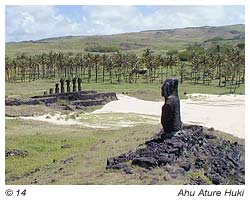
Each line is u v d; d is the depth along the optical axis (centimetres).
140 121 6309
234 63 12506
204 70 12975
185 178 2620
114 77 14312
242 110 7369
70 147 4222
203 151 3077
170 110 3188
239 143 3616
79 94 8412
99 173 2825
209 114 6919
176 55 17125
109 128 5588
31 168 3447
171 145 2964
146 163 2762
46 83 12438
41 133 4928
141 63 14588
